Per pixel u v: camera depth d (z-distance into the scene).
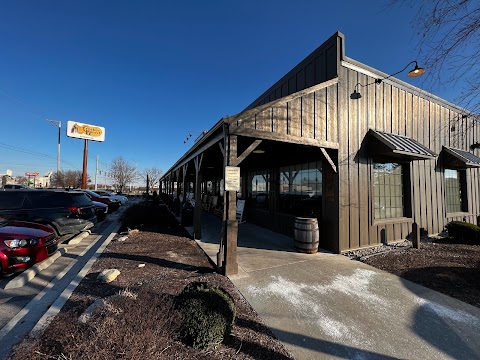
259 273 4.16
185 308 2.22
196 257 4.99
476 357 2.20
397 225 6.57
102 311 2.14
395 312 2.96
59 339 1.94
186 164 9.28
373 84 6.22
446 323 2.74
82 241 6.51
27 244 4.06
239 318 2.74
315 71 6.14
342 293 3.45
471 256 5.17
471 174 9.02
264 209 8.93
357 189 5.80
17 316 2.71
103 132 21.95
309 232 5.36
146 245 5.88
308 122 5.07
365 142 6.02
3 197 5.89
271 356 2.14
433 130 7.64
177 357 1.98
